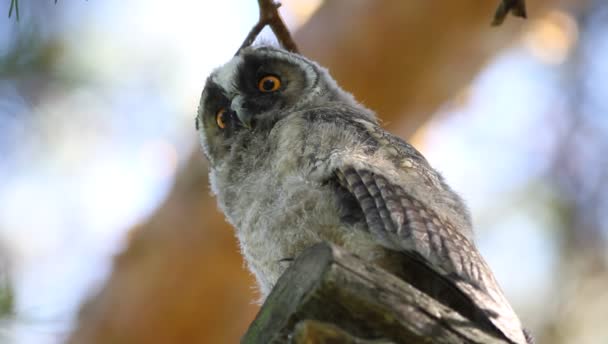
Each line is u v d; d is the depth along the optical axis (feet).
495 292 20.63
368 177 23.16
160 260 43.37
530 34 54.70
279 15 29.96
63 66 39.65
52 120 42.70
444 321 18.01
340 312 17.89
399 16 44.32
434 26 44.55
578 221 58.03
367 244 23.00
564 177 60.49
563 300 55.16
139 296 42.83
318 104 30.63
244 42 29.91
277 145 25.55
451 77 45.44
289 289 18.33
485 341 18.07
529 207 58.13
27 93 37.37
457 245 21.47
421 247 20.98
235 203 27.43
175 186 44.86
